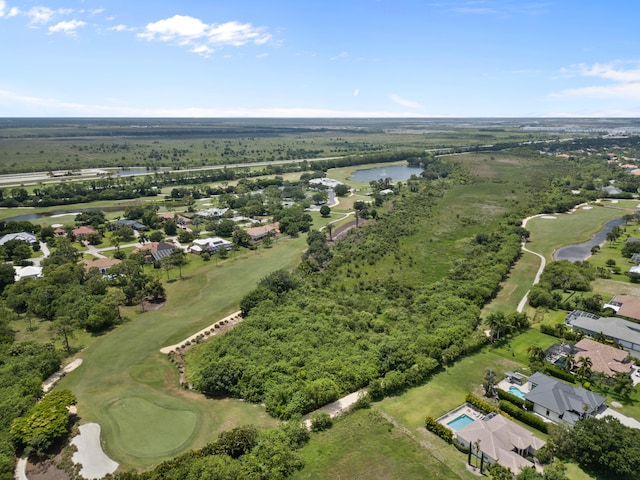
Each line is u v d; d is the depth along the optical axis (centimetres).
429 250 17800
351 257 16750
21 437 7300
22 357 10012
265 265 16675
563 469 6575
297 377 8975
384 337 10538
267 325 11288
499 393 8544
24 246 17650
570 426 7469
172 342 11194
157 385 9331
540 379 8662
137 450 7362
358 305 12681
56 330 11650
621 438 6644
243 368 9275
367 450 7256
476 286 13162
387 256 16925
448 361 9912
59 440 7612
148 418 8194
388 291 13650
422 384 9162
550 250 17650
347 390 8812
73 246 19125
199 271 16212
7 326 11644
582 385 8844
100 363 10244
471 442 7081
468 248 17638
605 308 11931
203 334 11494
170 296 14100
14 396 8475
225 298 13800
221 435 7294
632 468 6400
